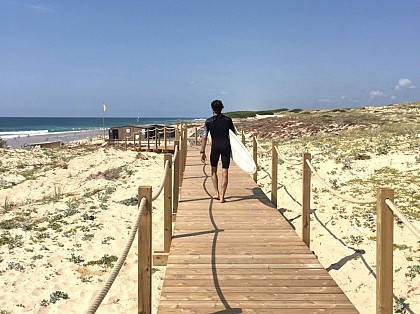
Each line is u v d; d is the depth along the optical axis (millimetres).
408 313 5504
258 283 5262
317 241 8047
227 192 10398
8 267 7434
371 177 11367
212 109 9383
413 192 9562
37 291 6637
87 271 7484
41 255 8016
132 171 17516
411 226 3617
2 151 22531
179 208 8836
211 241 6828
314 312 4516
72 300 6434
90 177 17016
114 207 11758
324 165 13227
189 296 4898
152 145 31031
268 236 7094
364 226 8328
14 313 5980
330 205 9750
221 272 5602
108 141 38938
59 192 14773
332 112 56812
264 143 22375
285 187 12031
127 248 3875
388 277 3992
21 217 10984
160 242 9094
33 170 18812
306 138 23031
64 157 22156
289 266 5812
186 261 5984
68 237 9164
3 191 15047
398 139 16328
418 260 6609
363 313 5703
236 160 10250
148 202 4422
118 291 6789
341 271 6820
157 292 6762
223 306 4652
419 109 46438
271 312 4516
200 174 13148
